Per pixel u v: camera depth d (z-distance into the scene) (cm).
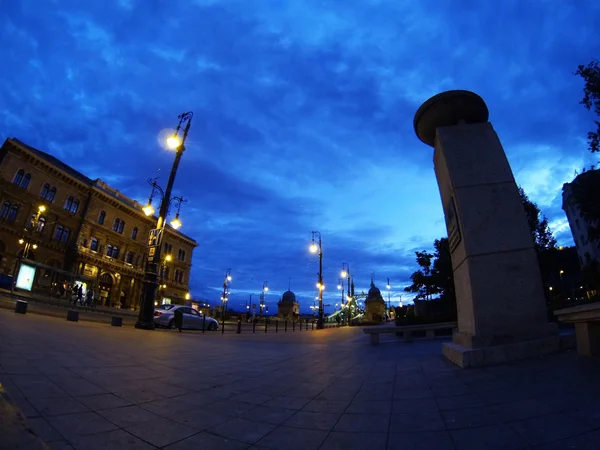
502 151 761
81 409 331
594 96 1294
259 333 2139
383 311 6712
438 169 889
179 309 2006
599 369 444
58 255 4259
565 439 261
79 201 4638
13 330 730
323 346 1198
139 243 5391
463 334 689
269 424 339
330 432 317
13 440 200
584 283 2738
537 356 595
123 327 1442
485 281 668
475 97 811
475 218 714
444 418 336
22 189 3959
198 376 546
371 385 508
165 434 299
